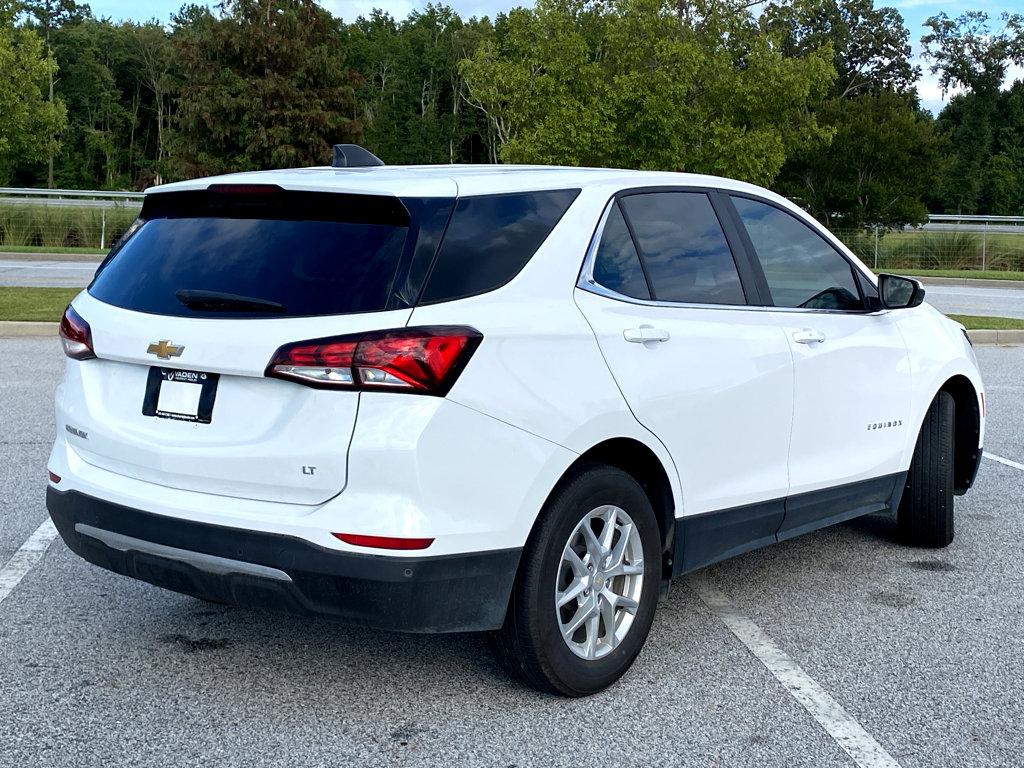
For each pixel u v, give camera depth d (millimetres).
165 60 98375
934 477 5148
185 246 3428
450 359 3010
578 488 3332
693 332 3793
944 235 34469
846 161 40188
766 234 4363
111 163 96812
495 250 3268
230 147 50469
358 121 51000
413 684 3559
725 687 3586
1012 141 81125
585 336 3391
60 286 18953
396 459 2957
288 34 50125
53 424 7750
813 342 4344
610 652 3523
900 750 3150
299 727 3230
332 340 2986
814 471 4398
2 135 31219
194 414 3234
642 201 3859
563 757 3066
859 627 4195
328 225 3232
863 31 75000
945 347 5219
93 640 3906
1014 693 3574
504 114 23656
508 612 3301
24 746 3068
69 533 3566
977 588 4707
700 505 3848
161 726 3221
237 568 3113
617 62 22531
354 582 2988
